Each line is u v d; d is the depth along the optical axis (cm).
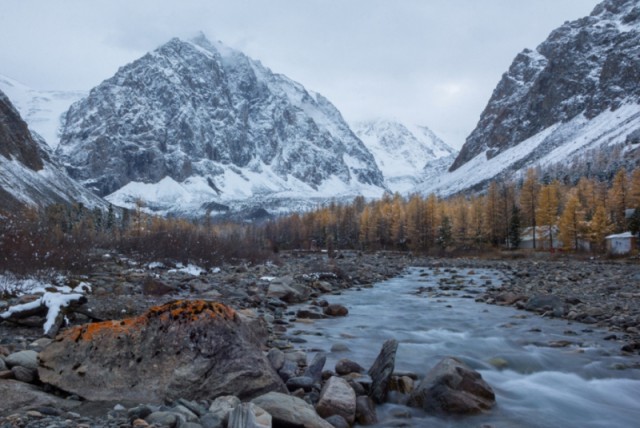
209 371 797
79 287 1844
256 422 630
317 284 2841
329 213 13988
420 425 805
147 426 622
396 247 11250
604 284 2873
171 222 10956
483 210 10006
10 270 1872
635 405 930
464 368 933
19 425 615
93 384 778
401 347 1330
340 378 899
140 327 838
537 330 1588
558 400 949
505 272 4428
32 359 873
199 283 2355
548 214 8662
